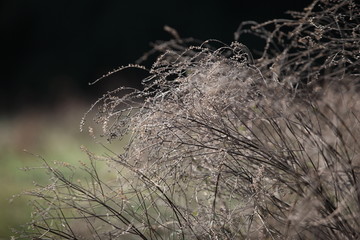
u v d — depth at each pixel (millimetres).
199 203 6449
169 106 6359
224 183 6539
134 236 6742
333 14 7074
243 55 6723
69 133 18344
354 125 6699
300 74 7180
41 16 41844
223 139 6254
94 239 6516
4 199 9859
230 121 6309
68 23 41406
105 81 32875
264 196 6230
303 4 36344
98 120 6566
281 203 6262
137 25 39844
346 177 6363
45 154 15906
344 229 5988
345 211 6203
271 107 6352
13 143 18375
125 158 6430
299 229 6031
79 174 8023
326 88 7051
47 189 6594
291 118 6559
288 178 6277
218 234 6309
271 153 6211
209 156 6449
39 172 9203
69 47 41062
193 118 6316
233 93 6383
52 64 40312
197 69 6504
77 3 41344
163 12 39719
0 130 22250
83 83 39438
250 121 6508
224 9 38938
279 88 6527
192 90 6383
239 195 6453
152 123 6316
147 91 6492
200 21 39219
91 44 40531
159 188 6207
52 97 32375
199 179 6680
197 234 6363
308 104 6570
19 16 41750
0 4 42031
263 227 6266
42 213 6691
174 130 6332
